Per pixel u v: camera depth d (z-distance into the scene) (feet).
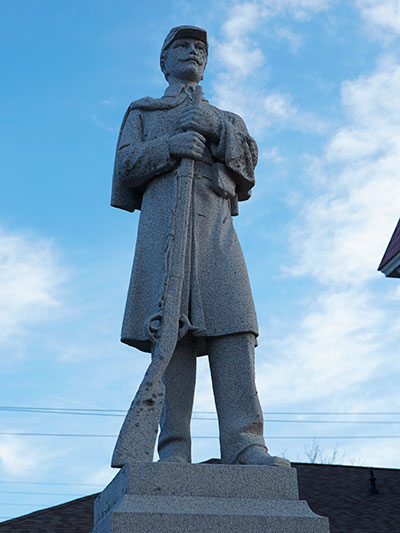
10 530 31.91
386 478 40.63
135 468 14.19
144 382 15.49
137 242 17.74
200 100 18.10
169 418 16.65
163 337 15.92
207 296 16.84
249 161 18.16
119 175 18.13
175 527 13.53
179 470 14.33
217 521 13.74
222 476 14.46
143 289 17.26
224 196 17.98
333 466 42.55
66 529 32.17
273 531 13.89
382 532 34.35
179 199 17.02
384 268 35.14
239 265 17.26
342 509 36.91
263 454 15.44
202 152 17.49
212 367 16.74
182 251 16.62
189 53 19.30
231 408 16.25
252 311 16.85
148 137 18.38
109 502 14.94
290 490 14.67
